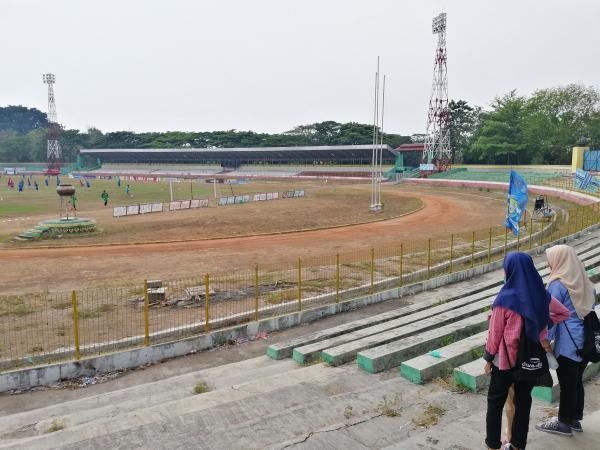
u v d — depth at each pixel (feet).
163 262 83.66
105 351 39.37
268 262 82.89
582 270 17.15
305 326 48.67
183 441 18.67
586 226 96.73
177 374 37.42
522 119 321.52
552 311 15.80
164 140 611.88
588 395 21.50
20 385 34.27
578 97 299.99
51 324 46.11
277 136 554.46
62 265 81.20
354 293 57.47
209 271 75.56
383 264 74.90
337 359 31.68
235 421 20.90
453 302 47.42
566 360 16.69
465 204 185.16
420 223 135.64
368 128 474.49
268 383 27.45
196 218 142.82
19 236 108.27
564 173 236.43
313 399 23.95
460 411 20.45
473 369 23.39
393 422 19.34
